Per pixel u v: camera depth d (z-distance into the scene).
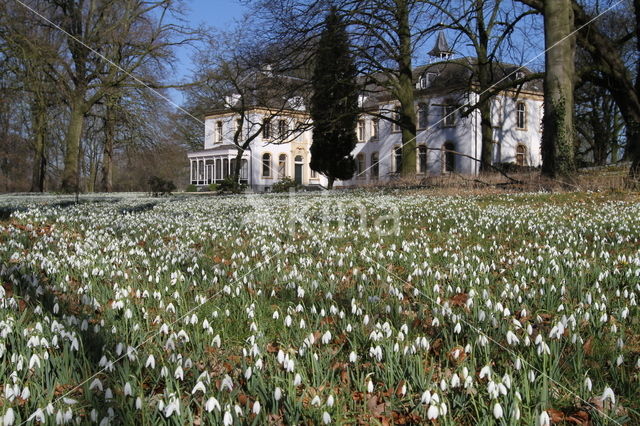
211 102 34.94
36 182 40.50
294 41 23.62
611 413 2.55
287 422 2.54
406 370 3.00
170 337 3.34
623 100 21.70
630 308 4.29
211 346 3.48
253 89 26.33
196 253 7.05
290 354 3.30
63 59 31.09
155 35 33.03
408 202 14.78
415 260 6.42
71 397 2.76
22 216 11.53
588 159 45.81
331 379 2.92
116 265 6.18
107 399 2.60
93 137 44.59
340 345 3.55
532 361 3.11
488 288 4.86
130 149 38.53
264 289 5.15
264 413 2.51
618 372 3.07
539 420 2.40
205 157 46.78
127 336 3.57
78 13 31.38
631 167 17.27
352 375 2.99
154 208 15.37
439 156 37.41
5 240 8.05
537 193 16.34
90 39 31.92
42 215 12.19
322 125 25.89
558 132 17.77
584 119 39.31
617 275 5.39
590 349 3.39
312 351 3.25
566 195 15.37
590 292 4.60
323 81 24.50
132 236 9.18
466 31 26.02
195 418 2.54
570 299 4.56
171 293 4.95
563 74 17.72
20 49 28.39
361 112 26.06
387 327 3.52
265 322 4.08
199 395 2.81
